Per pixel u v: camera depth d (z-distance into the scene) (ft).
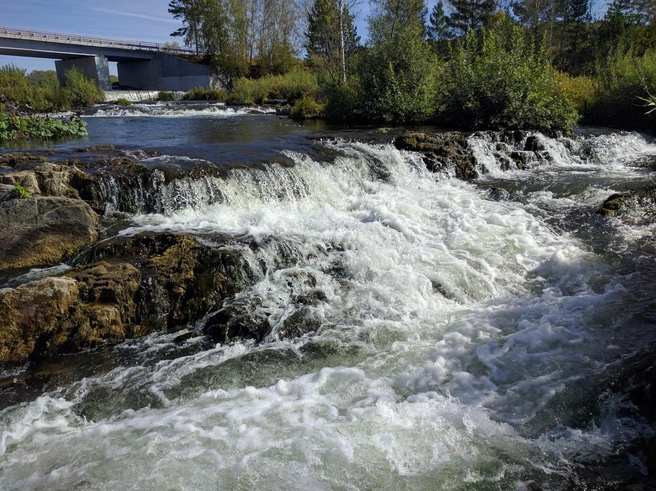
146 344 18.26
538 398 15.20
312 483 12.10
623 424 13.85
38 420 14.52
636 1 126.11
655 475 11.93
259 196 29.84
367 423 14.21
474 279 23.11
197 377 16.58
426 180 38.06
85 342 17.56
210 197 27.99
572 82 69.41
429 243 26.66
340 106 67.82
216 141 43.39
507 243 26.78
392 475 12.34
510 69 52.19
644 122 61.16
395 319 20.17
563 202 33.37
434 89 62.28
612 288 21.89
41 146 41.83
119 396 15.58
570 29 140.77
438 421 14.33
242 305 19.75
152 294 19.31
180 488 11.96
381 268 23.40
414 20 72.28
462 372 16.67
